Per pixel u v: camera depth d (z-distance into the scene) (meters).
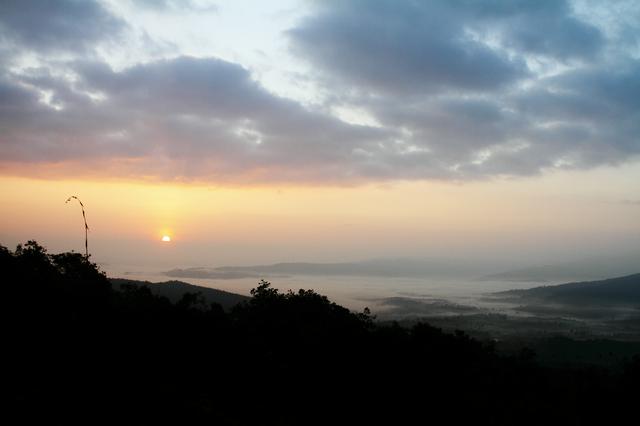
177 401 22.08
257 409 24.33
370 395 28.16
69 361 23.14
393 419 27.06
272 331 31.27
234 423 21.47
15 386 19.81
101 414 19.11
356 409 27.16
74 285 29.20
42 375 21.42
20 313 25.17
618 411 30.69
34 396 19.25
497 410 28.89
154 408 20.78
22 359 22.45
